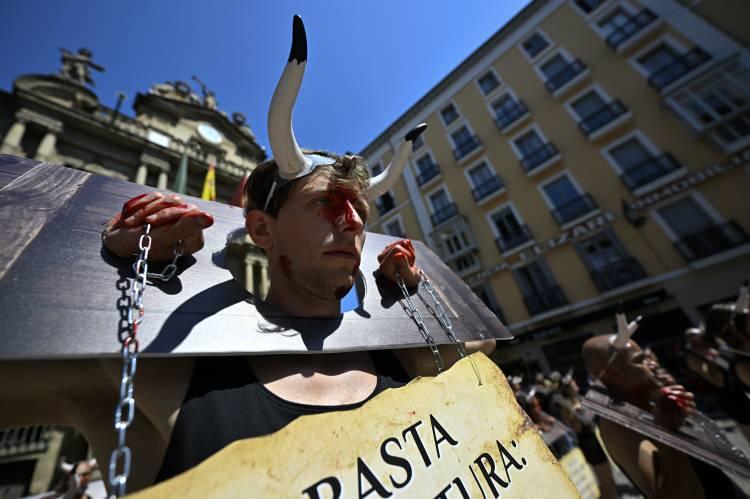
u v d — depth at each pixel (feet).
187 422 1.80
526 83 43.19
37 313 1.54
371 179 3.29
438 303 3.47
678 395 5.10
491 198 41.68
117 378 1.92
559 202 37.04
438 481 1.80
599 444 10.71
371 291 3.34
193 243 2.29
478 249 41.32
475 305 4.02
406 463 1.76
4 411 1.97
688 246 28.27
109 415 2.08
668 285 28.53
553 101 40.24
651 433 4.83
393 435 1.82
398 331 2.88
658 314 28.53
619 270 31.01
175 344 1.76
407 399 2.02
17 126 28.48
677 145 31.07
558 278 34.53
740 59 28.81
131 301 1.83
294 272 2.70
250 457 1.37
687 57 32.07
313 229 2.59
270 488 1.34
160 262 2.17
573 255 34.09
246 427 1.83
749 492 6.84
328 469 1.52
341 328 2.59
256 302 2.40
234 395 2.03
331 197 2.68
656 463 5.17
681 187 29.45
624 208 32.04
